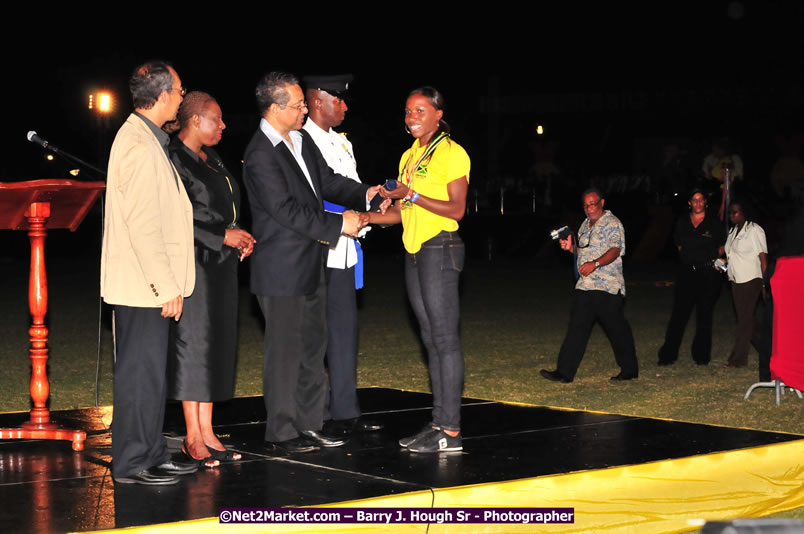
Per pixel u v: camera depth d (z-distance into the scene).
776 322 8.17
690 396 8.73
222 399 5.43
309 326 5.87
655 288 19.33
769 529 2.60
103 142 20.69
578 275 9.61
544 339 12.61
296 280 5.66
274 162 5.54
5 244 27.97
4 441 6.11
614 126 36.72
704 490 5.49
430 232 5.67
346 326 6.52
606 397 8.69
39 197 6.01
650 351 11.53
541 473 5.18
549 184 31.64
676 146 34.94
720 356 11.16
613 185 31.48
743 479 5.63
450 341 5.73
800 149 33.84
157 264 4.84
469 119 39.09
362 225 5.79
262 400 7.59
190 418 5.39
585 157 36.41
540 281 21.19
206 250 5.38
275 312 5.73
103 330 13.55
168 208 4.99
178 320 5.20
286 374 5.78
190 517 4.42
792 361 8.12
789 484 5.77
